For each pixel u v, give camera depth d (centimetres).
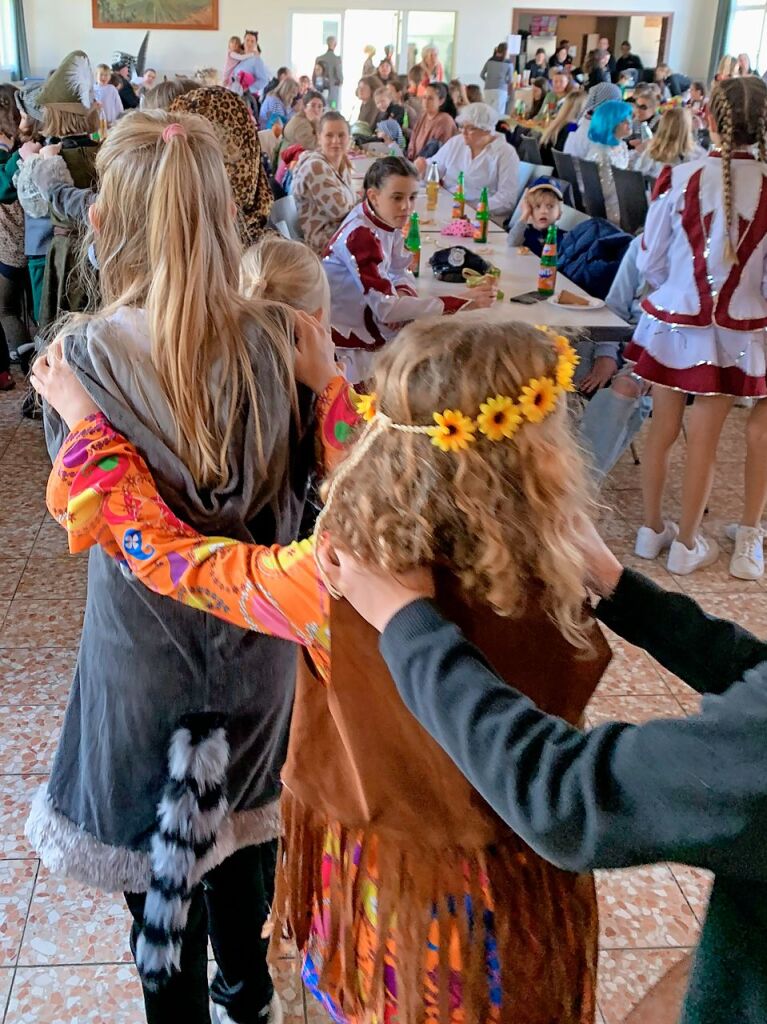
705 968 74
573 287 346
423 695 73
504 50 1224
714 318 265
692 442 285
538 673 84
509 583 77
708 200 260
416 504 76
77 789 114
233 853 123
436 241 425
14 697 228
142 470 98
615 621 91
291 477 112
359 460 79
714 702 65
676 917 175
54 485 97
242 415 102
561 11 1472
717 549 307
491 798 70
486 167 564
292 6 1417
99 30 1405
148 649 104
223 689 107
